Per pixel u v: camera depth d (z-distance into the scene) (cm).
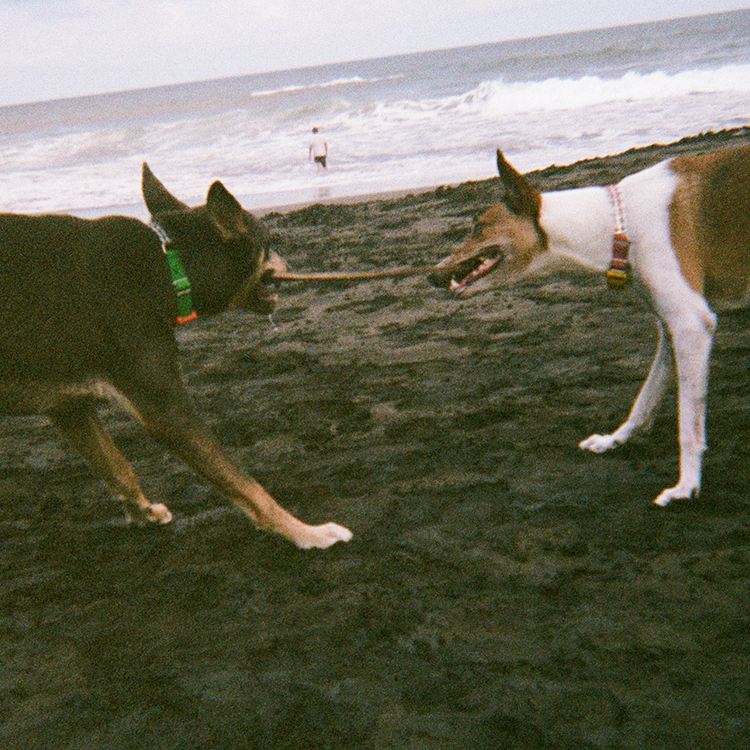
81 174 2634
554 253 318
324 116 3238
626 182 311
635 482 337
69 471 436
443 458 385
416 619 269
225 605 295
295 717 233
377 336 586
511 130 2067
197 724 236
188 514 368
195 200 1756
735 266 299
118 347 283
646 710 215
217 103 6234
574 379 453
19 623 302
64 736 239
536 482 349
